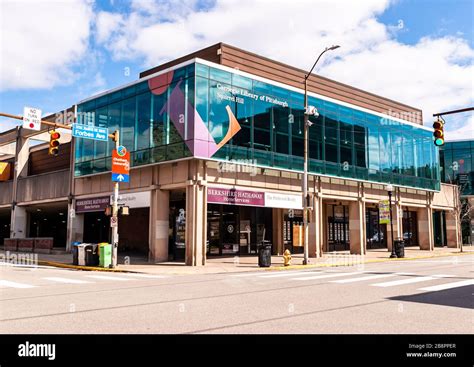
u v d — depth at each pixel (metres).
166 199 27.03
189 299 11.56
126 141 28.92
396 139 38.09
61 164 38.03
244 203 26.94
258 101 27.83
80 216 33.69
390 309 9.70
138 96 28.44
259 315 9.10
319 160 31.11
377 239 44.62
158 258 26.39
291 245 35.16
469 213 55.06
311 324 8.20
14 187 41.25
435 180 41.97
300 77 35.06
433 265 23.55
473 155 56.16
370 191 35.78
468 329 7.75
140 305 10.64
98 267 23.19
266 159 27.77
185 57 32.97
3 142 43.72
